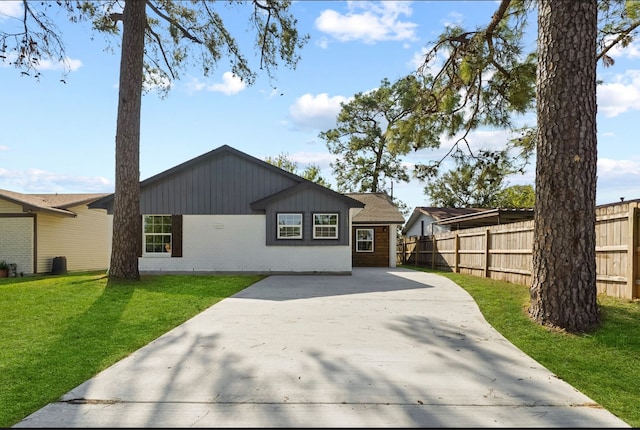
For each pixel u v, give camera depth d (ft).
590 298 17.33
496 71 32.40
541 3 18.54
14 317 20.56
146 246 46.29
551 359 14.16
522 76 30.32
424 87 34.30
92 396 11.05
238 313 22.16
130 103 33.04
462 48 31.58
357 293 29.55
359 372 12.92
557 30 17.89
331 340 16.66
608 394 11.30
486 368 13.33
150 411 10.14
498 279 36.14
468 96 33.83
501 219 53.01
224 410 10.18
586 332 16.66
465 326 19.06
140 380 12.21
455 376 12.60
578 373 12.85
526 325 18.16
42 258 53.72
